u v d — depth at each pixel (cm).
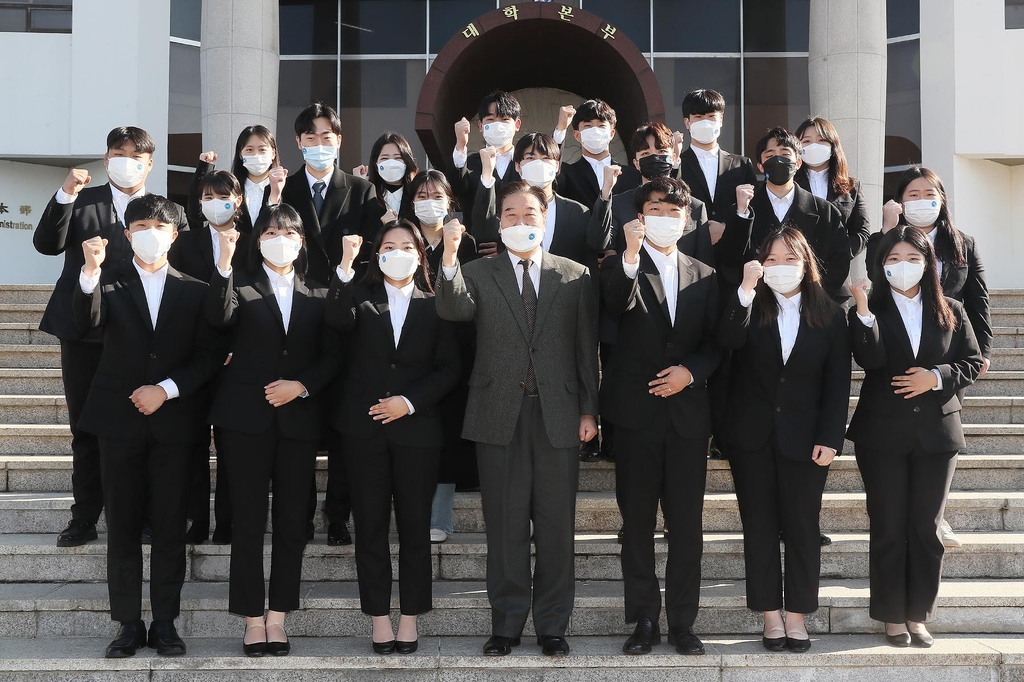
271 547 416
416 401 381
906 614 391
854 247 489
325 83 1144
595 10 1139
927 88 1077
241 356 390
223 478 443
